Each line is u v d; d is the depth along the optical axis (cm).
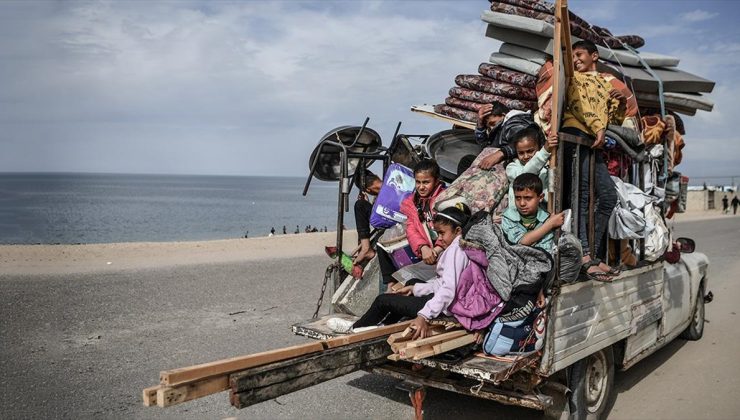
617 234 500
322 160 656
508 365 381
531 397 400
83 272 1295
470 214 454
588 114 463
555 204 417
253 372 314
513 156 488
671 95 661
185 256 1661
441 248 477
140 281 1194
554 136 415
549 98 485
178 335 779
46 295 1023
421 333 402
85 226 5925
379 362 398
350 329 486
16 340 743
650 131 580
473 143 642
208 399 565
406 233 509
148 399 282
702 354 730
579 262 404
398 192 547
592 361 484
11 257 1530
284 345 732
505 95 580
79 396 556
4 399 544
